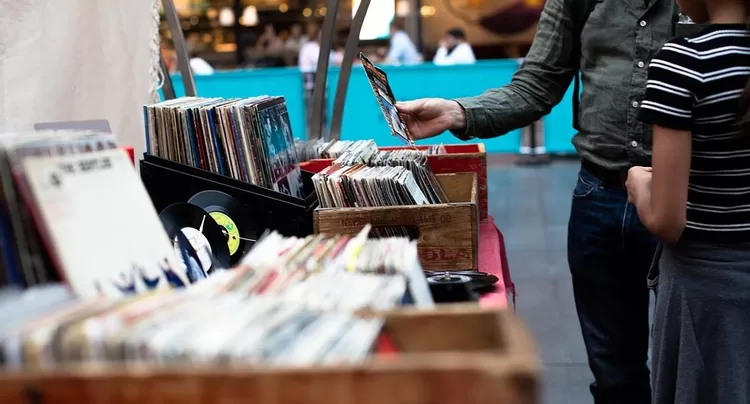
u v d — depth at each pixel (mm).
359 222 1462
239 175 1530
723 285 1413
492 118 2018
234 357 565
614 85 1901
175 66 7934
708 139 1375
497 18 11195
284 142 1738
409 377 530
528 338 568
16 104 1681
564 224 5180
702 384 1452
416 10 11203
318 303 706
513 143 7715
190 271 1168
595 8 1945
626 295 2049
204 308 666
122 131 1897
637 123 1877
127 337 581
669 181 1361
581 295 2111
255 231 1483
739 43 1341
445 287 1242
